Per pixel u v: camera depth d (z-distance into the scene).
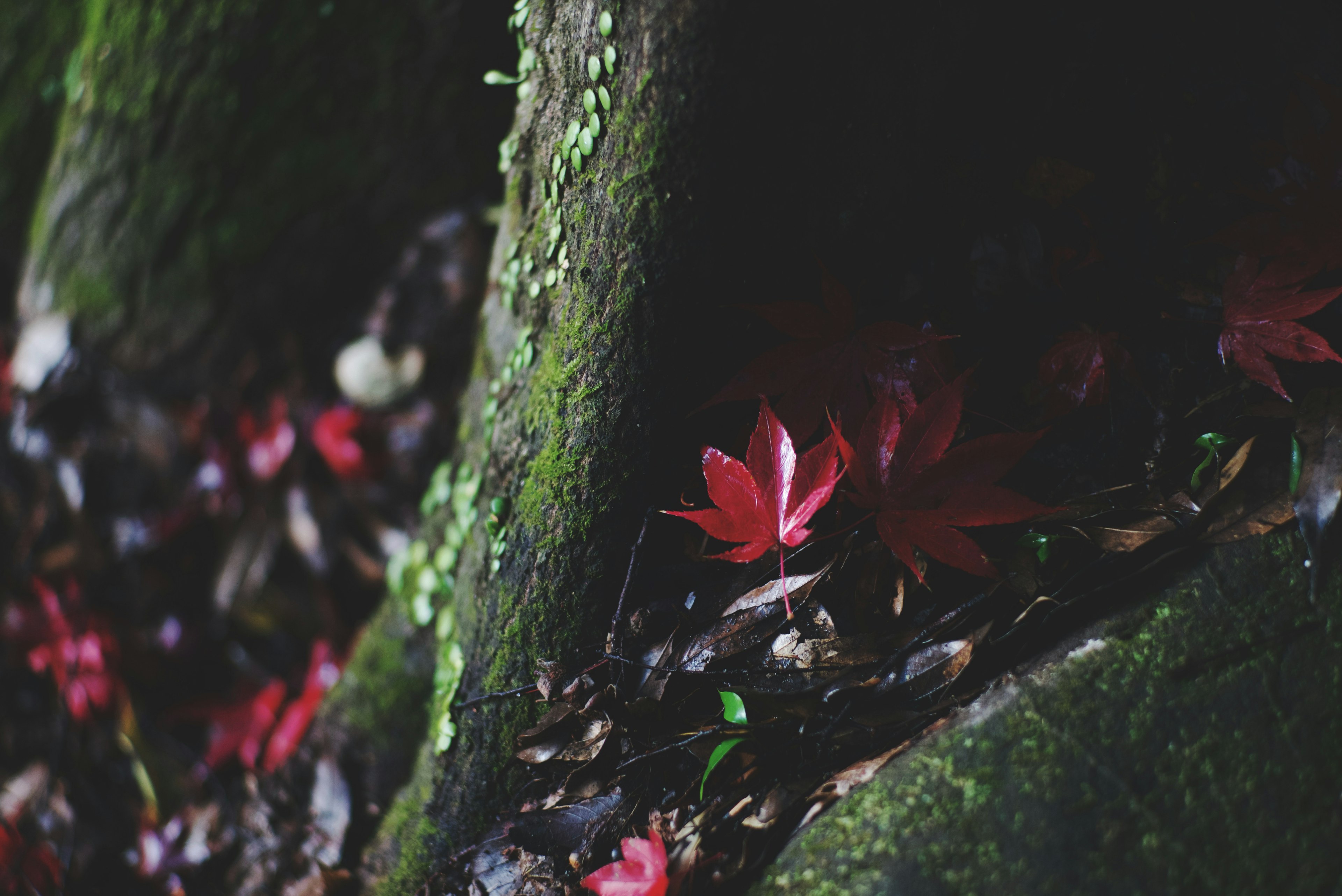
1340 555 0.62
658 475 0.69
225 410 0.92
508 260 0.74
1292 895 0.56
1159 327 0.67
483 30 0.86
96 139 0.91
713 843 0.64
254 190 0.89
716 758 0.63
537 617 0.70
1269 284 0.65
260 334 0.92
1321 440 0.63
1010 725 0.62
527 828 0.69
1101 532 0.64
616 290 0.67
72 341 0.93
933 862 0.59
